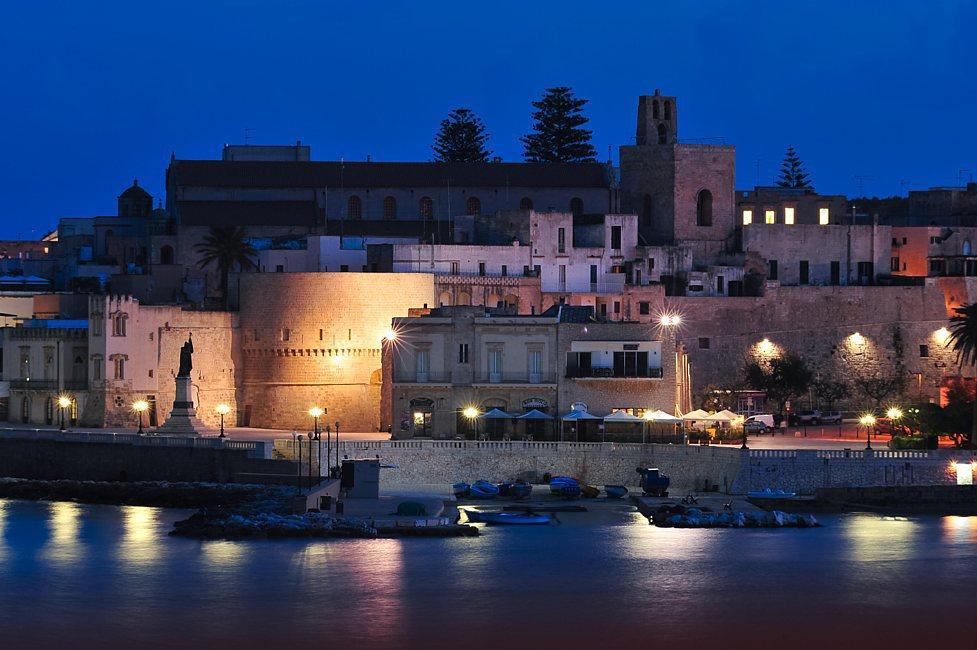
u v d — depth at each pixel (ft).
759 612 647.97
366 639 607.37
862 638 618.85
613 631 621.31
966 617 644.69
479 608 647.97
